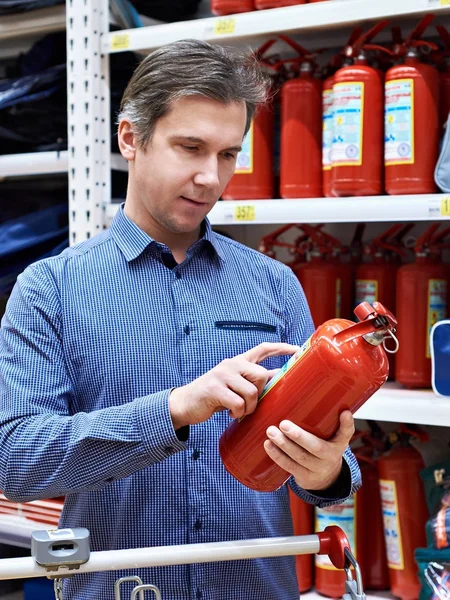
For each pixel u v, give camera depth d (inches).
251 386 43.8
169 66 49.4
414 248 82.3
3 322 54.6
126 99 53.6
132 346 53.3
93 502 53.0
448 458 83.7
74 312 53.6
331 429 43.2
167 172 50.3
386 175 77.0
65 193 109.3
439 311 79.5
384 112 77.9
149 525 52.0
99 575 51.9
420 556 71.3
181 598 51.4
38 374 51.3
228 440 46.8
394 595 80.3
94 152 86.7
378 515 82.8
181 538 52.1
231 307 56.4
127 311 54.0
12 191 109.9
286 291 59.7
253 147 84.0
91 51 86.4
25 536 89.0
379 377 42.8
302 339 59.0
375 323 42.3
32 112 96.4
